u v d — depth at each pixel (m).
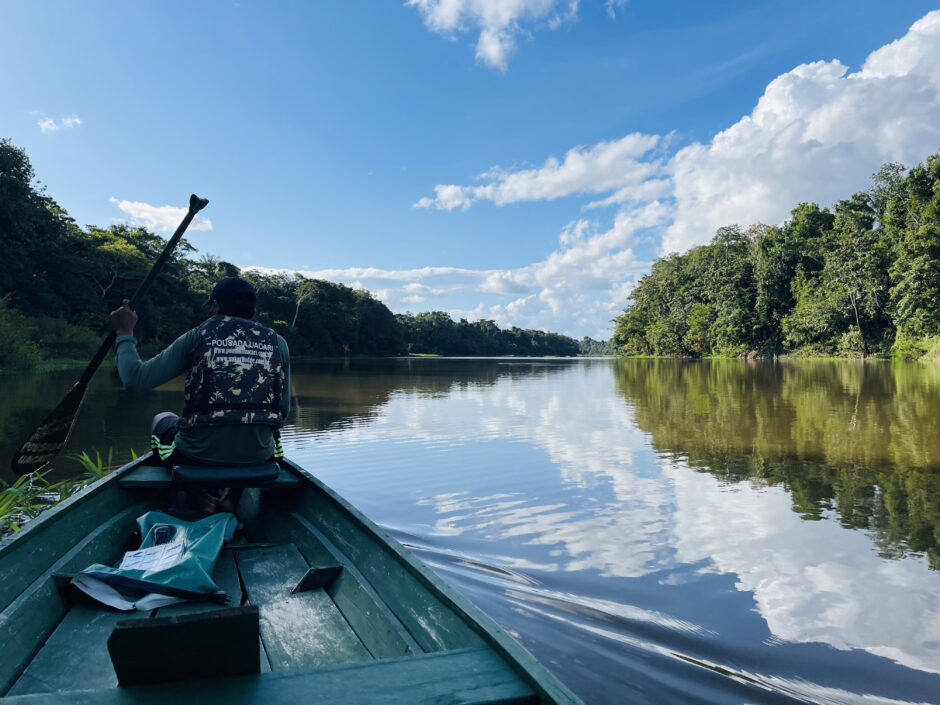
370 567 2.24
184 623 1.15
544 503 5.22
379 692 1.23
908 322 38.12
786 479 6.10
